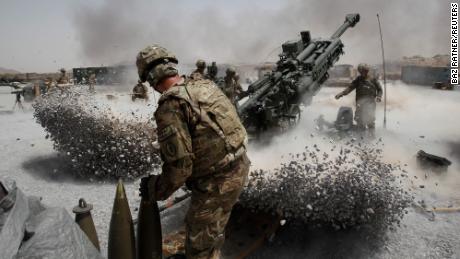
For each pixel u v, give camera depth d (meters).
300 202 3.03
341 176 3.14
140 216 2.43
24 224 1.92
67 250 1.94
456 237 3.52
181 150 2.05
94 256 2.17
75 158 5.21
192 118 2.10
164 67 2.21
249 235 3.16
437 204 4.23
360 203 3.13
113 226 2.41
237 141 2.24
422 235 3.57
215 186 2.23
